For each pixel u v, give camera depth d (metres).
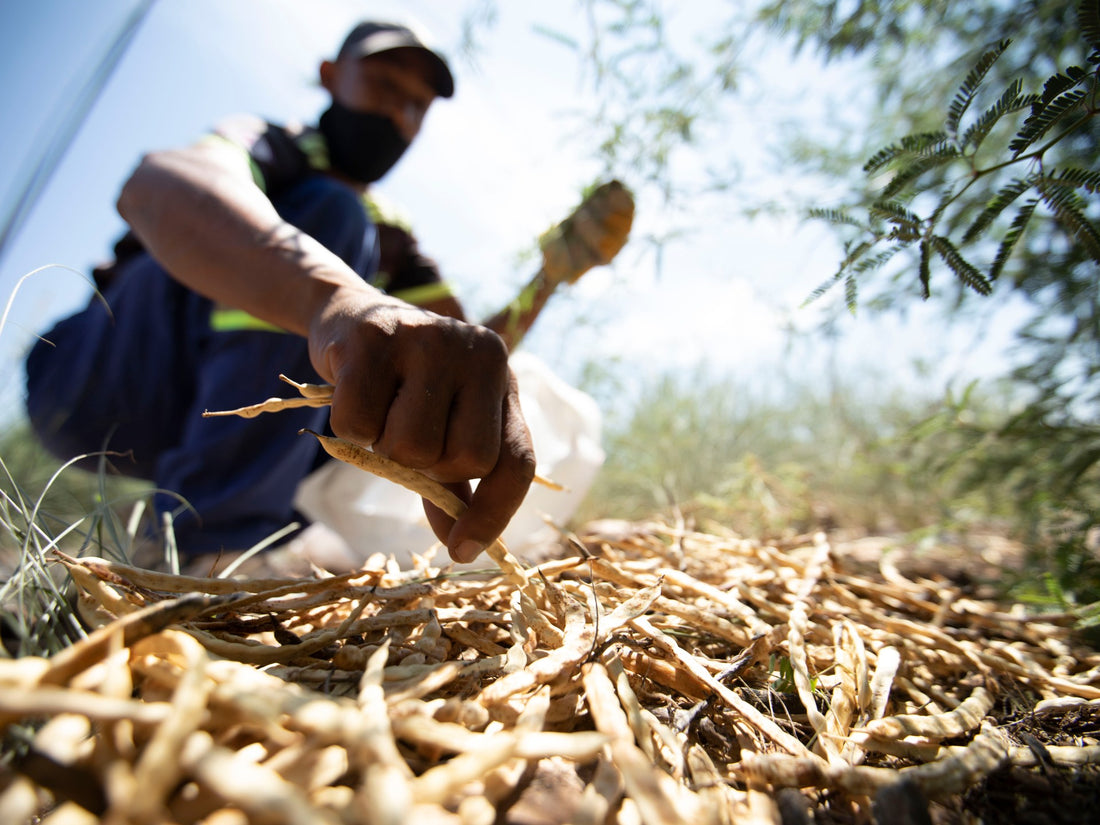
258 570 1.95
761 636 0.86
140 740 0.52
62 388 2.07
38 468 1.96
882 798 0.57
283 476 1.88
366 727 0.49
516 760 0.55
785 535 2.13
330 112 2.28
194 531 1.80
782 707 0.83
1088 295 1.41
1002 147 1.35
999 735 0.73
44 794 0.57
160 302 2.07
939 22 1.29
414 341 0.74
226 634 0.80
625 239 1.42
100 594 0.75
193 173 1.24
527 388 2.30
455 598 0.96
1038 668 0.95
